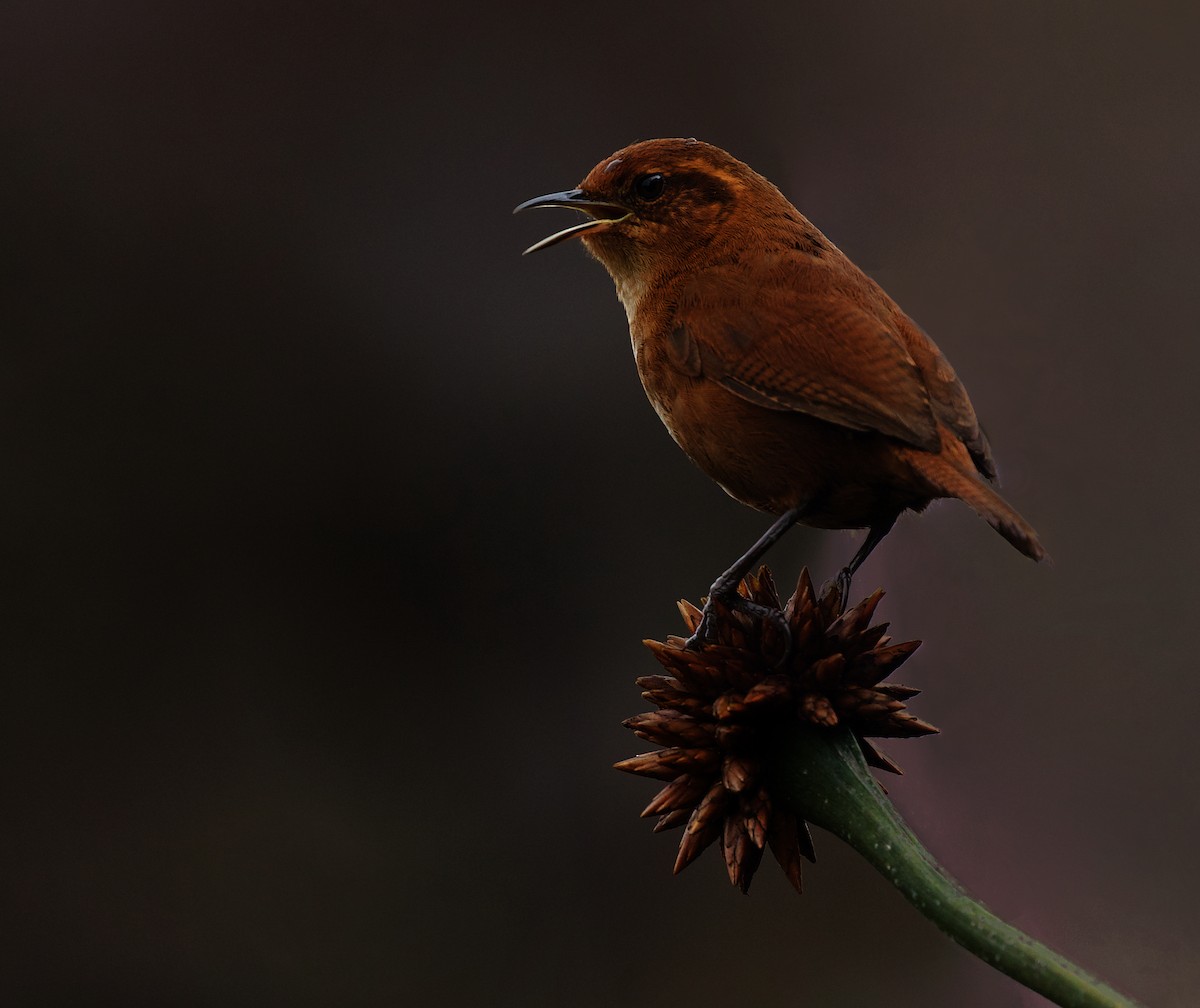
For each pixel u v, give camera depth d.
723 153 4.05
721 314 4.02
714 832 3.97
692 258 4.04
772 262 4.03
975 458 4.02
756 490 4.02
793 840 3.97
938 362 4.02
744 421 4.02
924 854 3.95
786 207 4.05
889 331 4.02
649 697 3.98
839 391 4.00
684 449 4.04
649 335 4.04
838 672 3.97
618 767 3.98
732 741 3.97
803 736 3.97
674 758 3.97
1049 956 3.93
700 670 3.98
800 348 4.01
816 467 4.01
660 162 4.04
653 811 3.98
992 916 3.94
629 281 4.05
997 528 3.98
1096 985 3.92
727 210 4.04
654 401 4.04
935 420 4.00
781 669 3.98
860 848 3.96
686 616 4.01
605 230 4.05
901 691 3.98
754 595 4.00
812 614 3.98
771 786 3.97
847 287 4.02
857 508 4.02
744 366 4.02
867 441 4.00
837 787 3.96
